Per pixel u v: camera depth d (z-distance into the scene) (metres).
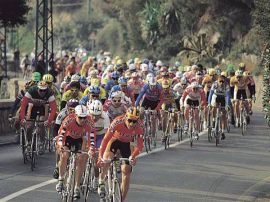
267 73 28.36
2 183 29.33
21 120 33.03
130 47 154.50
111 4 182.75
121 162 22.83
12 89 78.25
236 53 106.19
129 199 26.50
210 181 31.30
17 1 100.56
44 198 26.12
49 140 38.91
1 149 40.75
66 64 84.31
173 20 125.38
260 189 29.81
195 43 118.25
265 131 53.22
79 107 23.78
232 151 41.81
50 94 33.03
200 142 45.47
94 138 24.33
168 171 33.53
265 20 38.72
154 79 39.94
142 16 142.75
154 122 41.25
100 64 69.69
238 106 52.25
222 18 112.50
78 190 23.70
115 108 30.67
